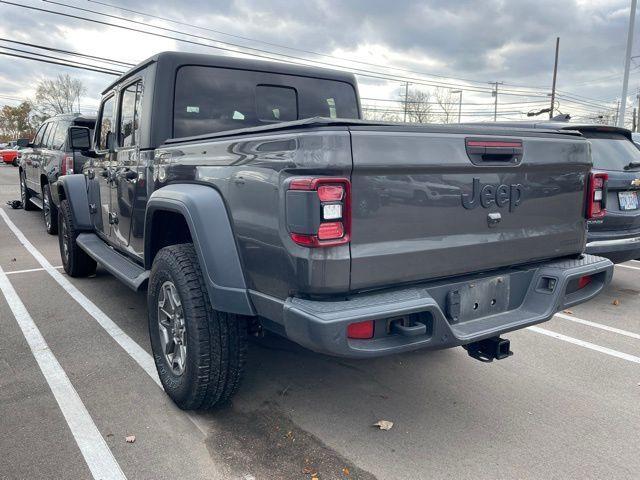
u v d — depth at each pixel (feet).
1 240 30.27
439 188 8.64
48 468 8.95
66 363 13.19
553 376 12.79
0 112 266.16
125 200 14.46
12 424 10.30
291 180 7.71
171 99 12.73
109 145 16.14
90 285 20.40
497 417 10.82
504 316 9.74
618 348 14.65
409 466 9.11
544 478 8.82
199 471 8.91
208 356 9.82
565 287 10.03
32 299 18.57
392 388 12.04
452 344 8.58
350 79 16.05
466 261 9.18
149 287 11.37
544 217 10.36
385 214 8.09
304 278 7.71
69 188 19.42
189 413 10.79
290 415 10.77
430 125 8.89
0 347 14.21
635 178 18.40
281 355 13.76
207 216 9.41
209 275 9.31
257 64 14.05
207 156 9.99
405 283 8.63
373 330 8.04
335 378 12.50
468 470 9.02
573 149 10.61
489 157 9.24
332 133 7.50
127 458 9.25
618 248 18.28
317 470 8.96
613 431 10.33
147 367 12.94
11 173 93.20
